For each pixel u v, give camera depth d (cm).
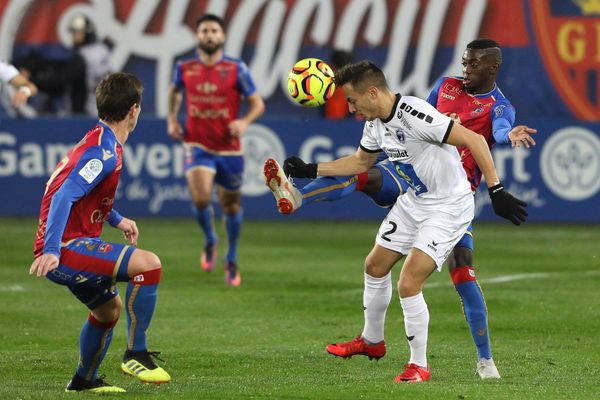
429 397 2252
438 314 3566
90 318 2286
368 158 2597
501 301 3819
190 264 4734
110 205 2248
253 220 6256
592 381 2509
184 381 2494
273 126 6191
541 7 6594
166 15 6544
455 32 6594
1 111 6488
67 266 2173
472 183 2711
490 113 2759
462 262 2570
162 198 6200
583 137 6212
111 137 2194
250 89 4588
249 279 4325
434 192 2481
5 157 6181
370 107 2417
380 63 6606
